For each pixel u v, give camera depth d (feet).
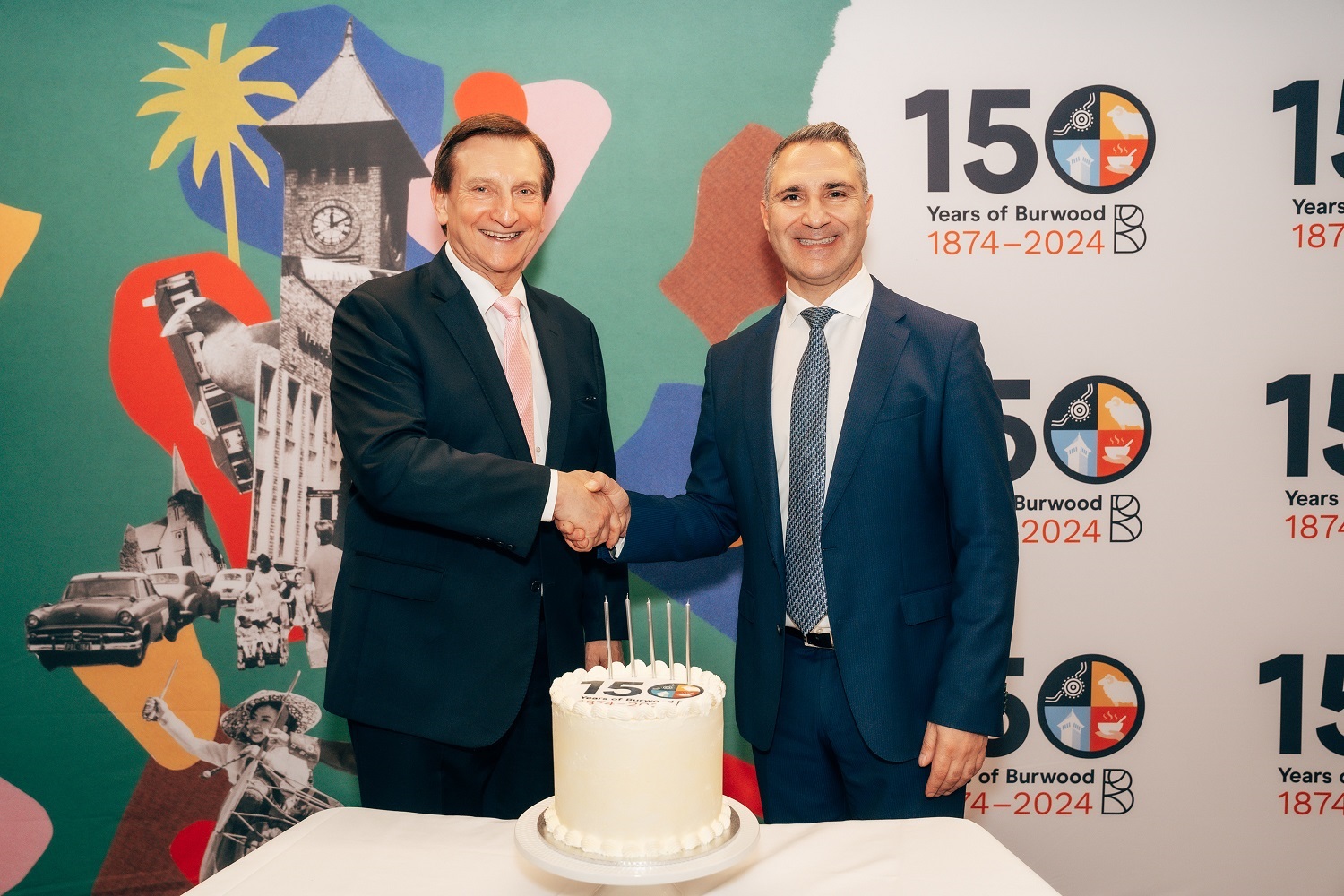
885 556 5.23
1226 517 7.37
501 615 5.34
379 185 7.25
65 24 7.16
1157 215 7.29
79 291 7.23
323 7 7.21
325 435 7.30
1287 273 7.27
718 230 7.36
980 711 4.93
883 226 7.31
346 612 5.42
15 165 7.18
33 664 7.29
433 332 5.53
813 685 5.37
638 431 7.45
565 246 7.36
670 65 7.28
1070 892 7.50
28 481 7.25
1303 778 7.40
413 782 5.26
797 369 5.68
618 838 3.04
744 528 5.81
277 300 7.27
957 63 7.25
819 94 7.27
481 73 7.25
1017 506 7.41
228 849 7.35
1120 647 7.42
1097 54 7.23
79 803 7.31
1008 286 7.33
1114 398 7.34
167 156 7.21
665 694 3.30
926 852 3.31
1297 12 7.18
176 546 7.30
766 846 3.41
